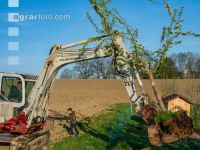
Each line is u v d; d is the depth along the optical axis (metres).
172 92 29.45
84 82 80.12
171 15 11.68
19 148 13.45
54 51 16.20
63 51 16.19
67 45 16.11
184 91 32.47
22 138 14.05
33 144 14.60
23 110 15.26
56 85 75.19
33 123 15.71
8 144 13.79
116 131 21.02
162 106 12.03
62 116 27.64
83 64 95.31
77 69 96.12
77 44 16.03
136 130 21.12
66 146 17.39
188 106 23.86
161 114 11.87
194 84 35.84
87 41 14.15
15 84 15.19
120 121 24.03
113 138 19.11
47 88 16.48
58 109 33.06
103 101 42.41
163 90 29.73
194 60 72.25
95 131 21.66
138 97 13.95
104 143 18.31
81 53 15.88
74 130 20.02
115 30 13.28
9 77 15.13
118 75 14.55
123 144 17.94
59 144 17.73
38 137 15.77
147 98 13.86
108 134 20.47
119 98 47.72
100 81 81.31
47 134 17.22
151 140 12.05
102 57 15.54
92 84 77.06
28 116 15.23
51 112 30.56
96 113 29.84
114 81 81.25
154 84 11.94
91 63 94.81
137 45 11.94
